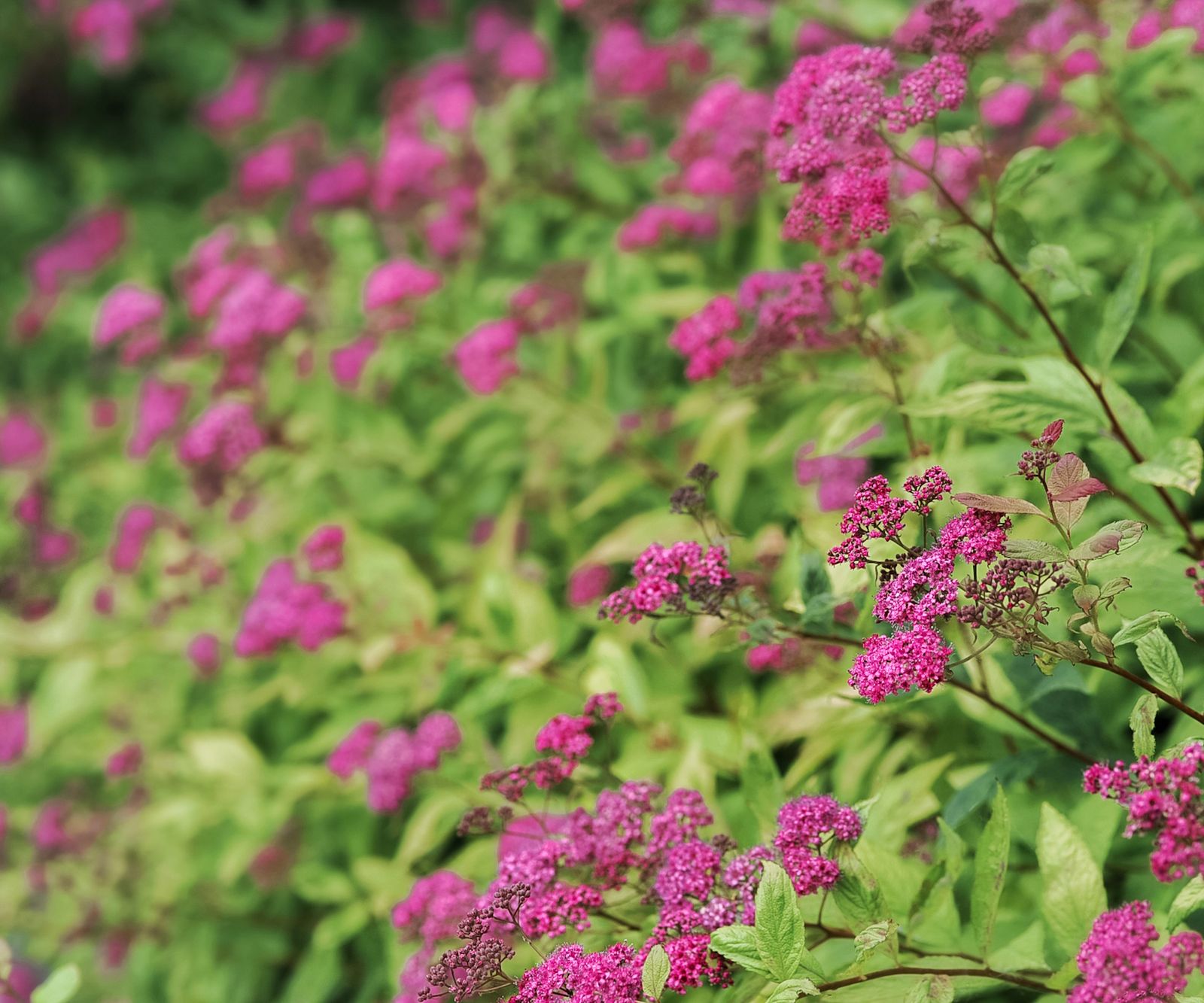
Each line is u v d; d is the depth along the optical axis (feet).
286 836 10.97
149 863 11.92
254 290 12.13
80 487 16.37
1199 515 7.43
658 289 11.41
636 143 13.51
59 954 12.65
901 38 7.45
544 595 9.26
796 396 9.32
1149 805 3.97
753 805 5.97
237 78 21.31
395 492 12.58
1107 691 6.77
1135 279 6.15
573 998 4.65
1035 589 4.51
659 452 11.16
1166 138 8.58
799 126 6.33
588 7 12.45
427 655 9.88
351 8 23.29
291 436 12.78
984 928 5.13
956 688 6.09
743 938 4.61
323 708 11.75
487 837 8.27
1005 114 8.84
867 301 8.35
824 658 7.01
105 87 26.68
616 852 5.45
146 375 16.85
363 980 10.86
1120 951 4.03
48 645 13.14
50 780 14.49
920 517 6.66
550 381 11.44
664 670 8.96
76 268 19.17
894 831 6.23
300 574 10.84
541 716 8.87
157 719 12.66
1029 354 6.91
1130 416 6.11
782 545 7.97
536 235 13.91
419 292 11.82
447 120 13.14
